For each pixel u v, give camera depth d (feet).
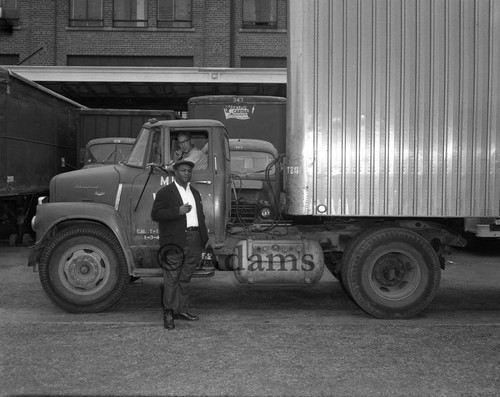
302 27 21.35
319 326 20.08
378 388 14.37
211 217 22.13
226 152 22.77
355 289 21.59
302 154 21.36
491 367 15.87
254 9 74.69
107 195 22.26
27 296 25.17
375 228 22.15
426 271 21.62
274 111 43.73
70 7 73.51
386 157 21.39
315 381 14.79
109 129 45.98
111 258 21.81
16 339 18.25
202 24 73.87
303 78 21.34
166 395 13.87
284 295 26.03
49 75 56.75
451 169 21.40
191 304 24.06
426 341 18.28
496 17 21.33
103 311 22.48
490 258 37.11
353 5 21.34
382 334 19.10
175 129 22.15
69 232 21.65
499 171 21.47
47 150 43.47
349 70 21.39
